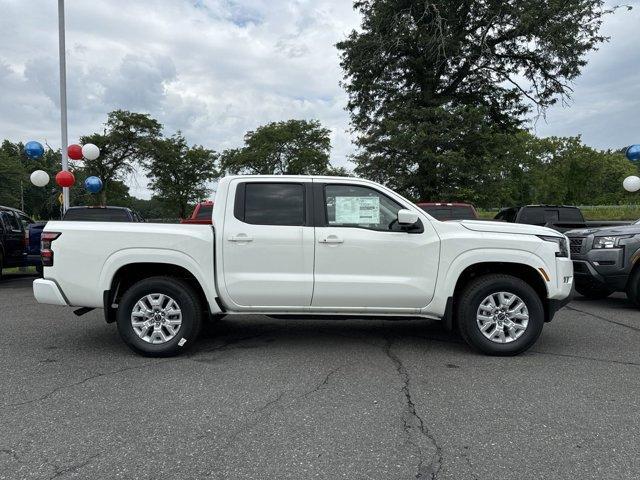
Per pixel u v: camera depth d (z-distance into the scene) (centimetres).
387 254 524
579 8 2273
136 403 394
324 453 311
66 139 1644
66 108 1644
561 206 1219
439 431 342
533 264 521
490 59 2559
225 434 338
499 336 527
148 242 520
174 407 386
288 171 4875
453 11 2473
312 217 534
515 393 416
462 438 331
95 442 326
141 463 299
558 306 538
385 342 590
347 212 538
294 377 458
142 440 329
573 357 524
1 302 887
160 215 5966
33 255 1153
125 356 529
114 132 4706
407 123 2444
